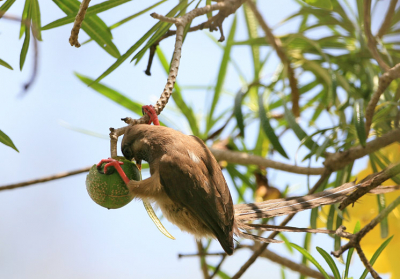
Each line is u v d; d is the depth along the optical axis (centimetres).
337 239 602
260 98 750
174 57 585
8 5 625
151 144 663
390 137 608
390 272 574
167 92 571
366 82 775
